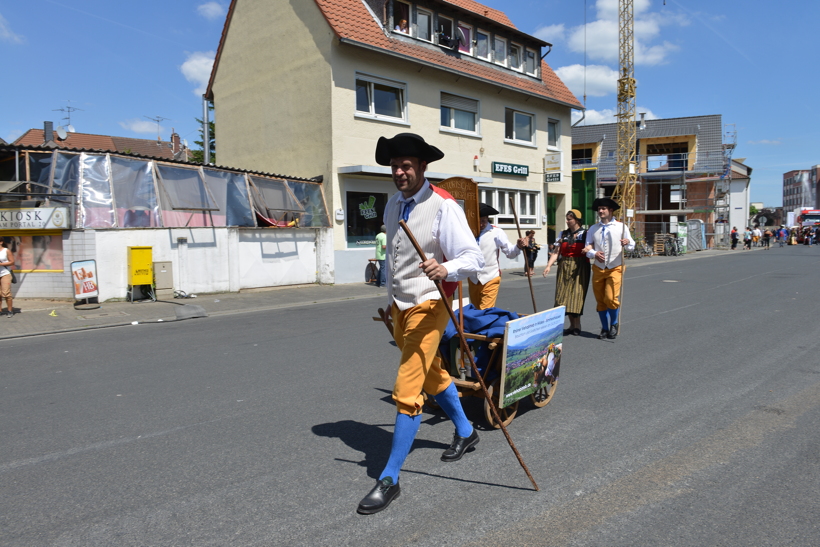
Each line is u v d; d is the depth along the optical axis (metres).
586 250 7.46
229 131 18.88
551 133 23.25
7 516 2.99
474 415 4.60
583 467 3.55
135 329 8.84
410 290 3.21
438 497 3.17
